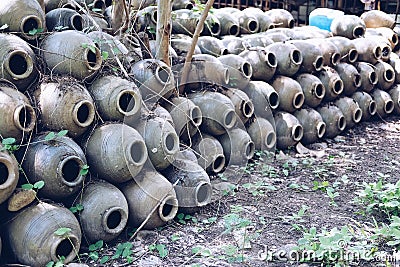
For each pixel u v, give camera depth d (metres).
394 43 6.34
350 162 4.92
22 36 3.69
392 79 5.97
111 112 3.67
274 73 5.10
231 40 5.16
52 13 4.17
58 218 3.30
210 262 3.41
